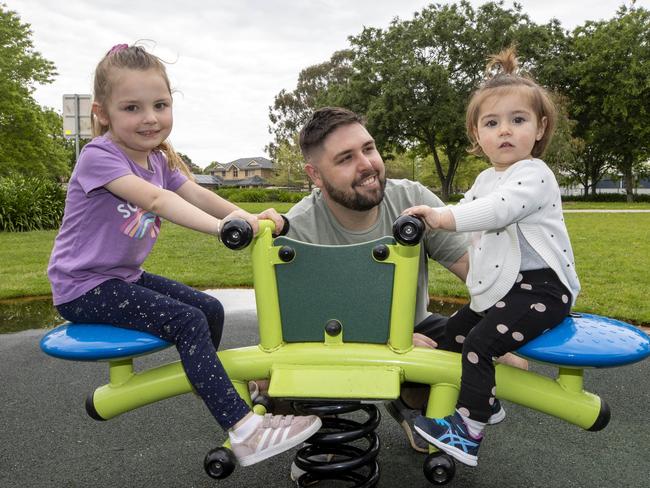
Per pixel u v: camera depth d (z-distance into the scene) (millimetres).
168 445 2461
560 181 31766
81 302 1629
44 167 26625
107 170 1629
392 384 1485
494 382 1545
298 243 1568
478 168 41094
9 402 2947
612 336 1521
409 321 1564
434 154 28078
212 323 1879
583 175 34219
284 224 1690
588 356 1440
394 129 26859
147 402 1621
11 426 2662
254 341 3928
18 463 2314
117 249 1695
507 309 1563
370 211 1939
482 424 1539
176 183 2012
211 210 2010
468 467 2215
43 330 4332
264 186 74188
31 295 5535
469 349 1562
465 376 1546
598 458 2289
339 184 1793
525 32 26094
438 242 2059
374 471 1829
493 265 1636
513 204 1562
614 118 26844
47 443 2486
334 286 1571
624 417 2674
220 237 1459
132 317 1574
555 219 1662
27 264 7242
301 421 1524
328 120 1771
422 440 2264
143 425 2658
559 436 2488
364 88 27469
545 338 1536
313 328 1591
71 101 10086
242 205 24094
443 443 1513
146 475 2205
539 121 1774
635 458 2285
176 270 6512
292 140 52531
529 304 1553
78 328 1609
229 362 1583
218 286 5809
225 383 1513
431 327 2131
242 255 7816
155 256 7676
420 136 28391
